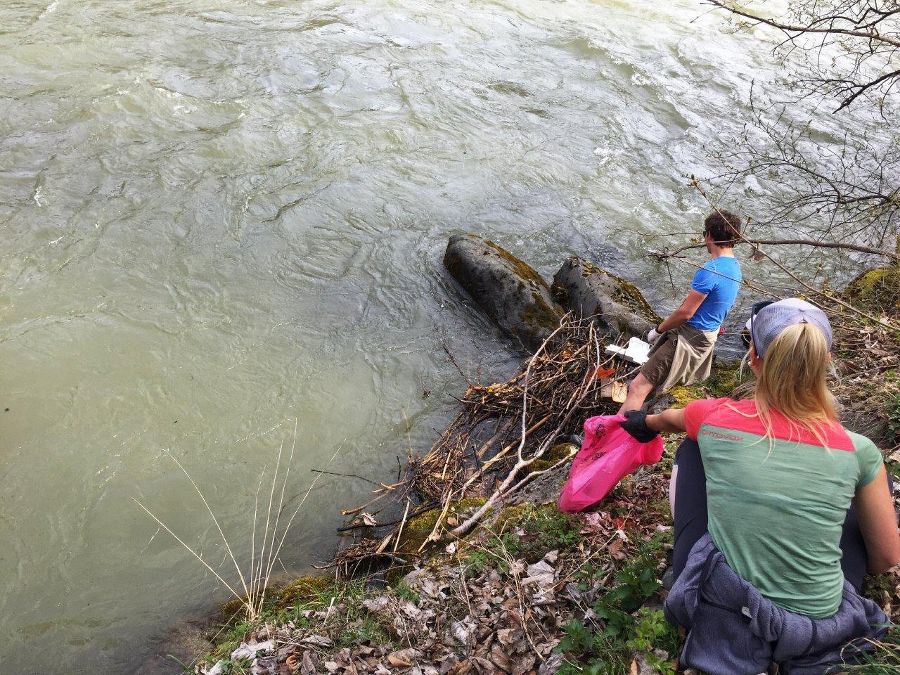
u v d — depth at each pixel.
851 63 12.65
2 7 12.59
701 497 2.97
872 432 4.57
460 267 7.82
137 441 6.09
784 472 2.58
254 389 6.65
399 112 10.99
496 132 10.80
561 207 9.45
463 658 3.66
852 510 2.84
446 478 5.57
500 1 14.82
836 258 8.74
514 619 3.73
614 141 10.80
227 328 7.26
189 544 5.34
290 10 13.63
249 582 5.02
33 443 6.00
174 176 9.25
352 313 7.58
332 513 5.58
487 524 4.70
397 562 4.84
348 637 3.97
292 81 11.43
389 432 6.34
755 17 6.20
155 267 7.91
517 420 6.18
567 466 5.21
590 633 3.31
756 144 10.79
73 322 7.12
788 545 2.55
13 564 5.15
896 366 5.36
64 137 9.73
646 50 13.28
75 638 4.68
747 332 6.25
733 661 2.65
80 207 8.60
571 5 14.91
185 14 13.06
